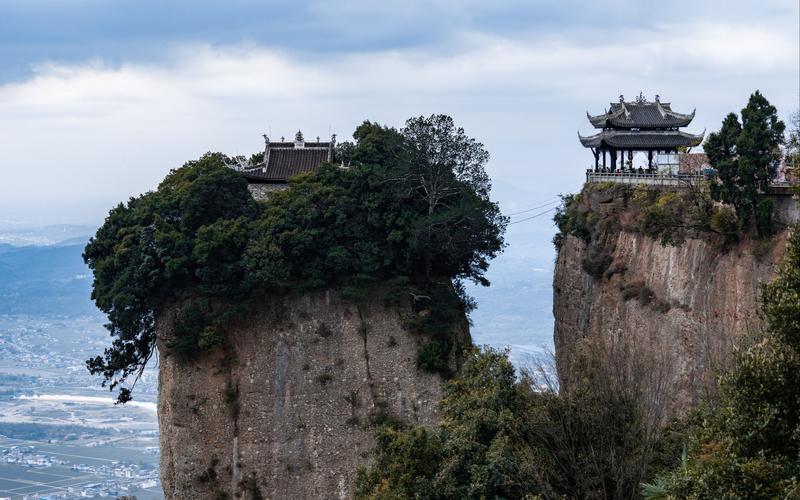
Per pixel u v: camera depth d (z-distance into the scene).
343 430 142.12
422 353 143.62
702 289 113.69
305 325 144.88
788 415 71.94
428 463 98.94
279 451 141.62
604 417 96.38
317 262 145.12
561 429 96.75
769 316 75.25
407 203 148.12
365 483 104.38
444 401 106.06
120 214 149.12
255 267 141.00
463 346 147.88
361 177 147.00
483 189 150.00
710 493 70.81
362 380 143.62
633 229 128.62
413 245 144.00
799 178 100.50
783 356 72.38
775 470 69.56
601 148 141.12
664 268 120.69
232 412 142.12
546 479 94.44
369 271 145.00
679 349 114.44
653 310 119.88
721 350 107.62
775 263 104.75
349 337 144.88
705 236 115.50
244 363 143.38
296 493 140.62
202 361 143.12
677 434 94.00
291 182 152.62
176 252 141.88
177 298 144.25
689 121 137.50
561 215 151.00
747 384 72.62
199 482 141.38
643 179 132.38
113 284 143.62
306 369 143.75
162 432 144.75
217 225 143.12
